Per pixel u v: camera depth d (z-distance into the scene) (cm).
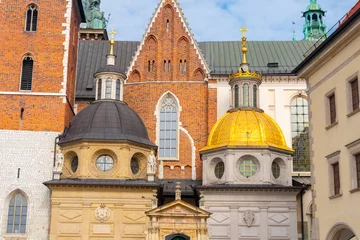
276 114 6450
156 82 6494
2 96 5684
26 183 5428
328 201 3869
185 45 6619
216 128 5816
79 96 6581
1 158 5488
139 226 5159
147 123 6378
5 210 5341
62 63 5838
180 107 6419
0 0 5944
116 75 5947
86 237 5103
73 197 5194
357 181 3547
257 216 5322
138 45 7119
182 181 6109
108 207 5184
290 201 5372
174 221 4978
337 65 3872
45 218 5322
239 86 6006
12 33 5881
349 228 3562
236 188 5344
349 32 3638
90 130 5456
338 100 3825
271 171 5484
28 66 5850
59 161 5362
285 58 7000
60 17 5962
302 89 6494
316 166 4097
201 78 6531
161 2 6719
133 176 5394
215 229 5300
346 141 3675
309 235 5503
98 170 5338
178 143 6316
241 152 5478
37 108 5681
